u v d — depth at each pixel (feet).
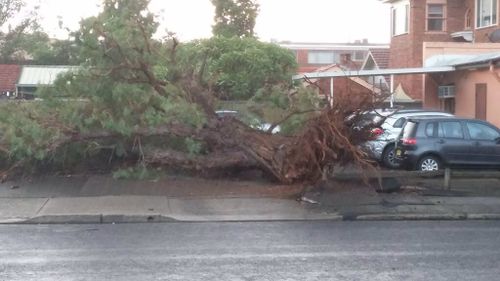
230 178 54.13
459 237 37.14
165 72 52.70
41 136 50.01
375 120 54.85
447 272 28.22
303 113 49.93
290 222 42.80
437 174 51.08
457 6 116.16
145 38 50.34
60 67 130.93
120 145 52.95
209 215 43.91
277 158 51.03
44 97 51.78
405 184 52.08
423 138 59.11
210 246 34.35
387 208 45.62
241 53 92.94
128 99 50.08
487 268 28.96
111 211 43.83
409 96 110.93
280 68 94.07
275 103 51.80
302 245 34.65
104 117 50.26
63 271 28.45
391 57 125.39
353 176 50.62
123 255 31.94
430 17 116.06
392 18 125.18
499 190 51.47
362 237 37.17
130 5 51.39
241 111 53.62
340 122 47.47
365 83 108.27
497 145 59.52
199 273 28.14
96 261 30.55
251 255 31.94
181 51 52.26
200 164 52.42
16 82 124.36
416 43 115.85
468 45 101.35
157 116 50.34
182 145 54.65
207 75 55.93
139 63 50.67
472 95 90.53
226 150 52.65
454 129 59.62
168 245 34.63
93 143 53.47
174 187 50.98
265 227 40.70
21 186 51.19
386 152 64.03
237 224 41.83
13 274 27.91
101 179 52.95
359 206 46.14
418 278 27.17
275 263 30.12
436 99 101.76
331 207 46.03
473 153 59.21
